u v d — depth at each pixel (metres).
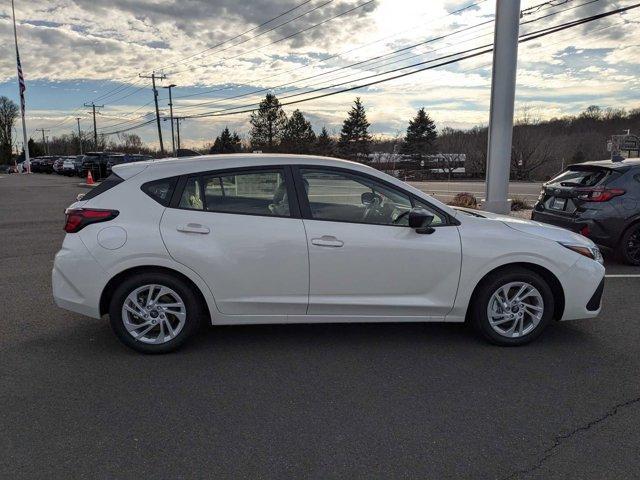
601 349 4.44
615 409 3.41
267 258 4.20
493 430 3.16
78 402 3.51
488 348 4.47
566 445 3.00
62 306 4.26
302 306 4.30
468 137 73.94
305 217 4.28
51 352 4.37
